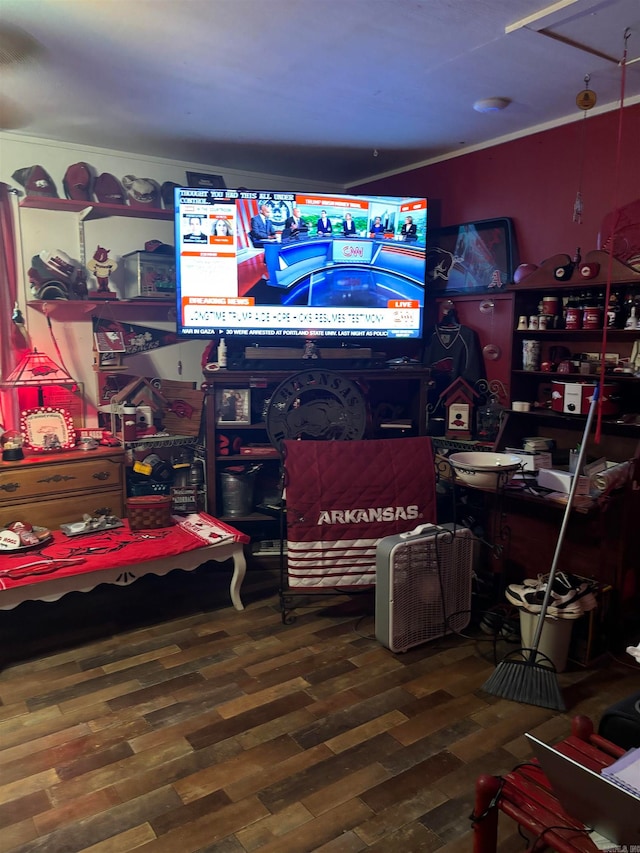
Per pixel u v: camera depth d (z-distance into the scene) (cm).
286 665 259
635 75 259
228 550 301
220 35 221
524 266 321
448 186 380
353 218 362
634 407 294
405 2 197
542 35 221
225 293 355
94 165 363
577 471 236
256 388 378
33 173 329
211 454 356
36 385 327
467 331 373
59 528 326
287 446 297
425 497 300
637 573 279
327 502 292
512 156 341
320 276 363
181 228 346
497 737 211
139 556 271
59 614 310
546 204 327
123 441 346
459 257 375
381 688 241
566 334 320
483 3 198
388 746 207
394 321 374
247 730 216
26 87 270
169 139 348
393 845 167
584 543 278
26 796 186
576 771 111
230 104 292
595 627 259
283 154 379
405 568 263
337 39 225
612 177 297
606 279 279
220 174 407
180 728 218
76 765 199
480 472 276
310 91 276
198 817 177
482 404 371
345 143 357
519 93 280
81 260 364
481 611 285
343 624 297
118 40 225
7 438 336
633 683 246
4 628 295
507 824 176
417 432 386
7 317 346
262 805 181
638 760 118
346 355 362
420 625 272
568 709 228
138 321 388
